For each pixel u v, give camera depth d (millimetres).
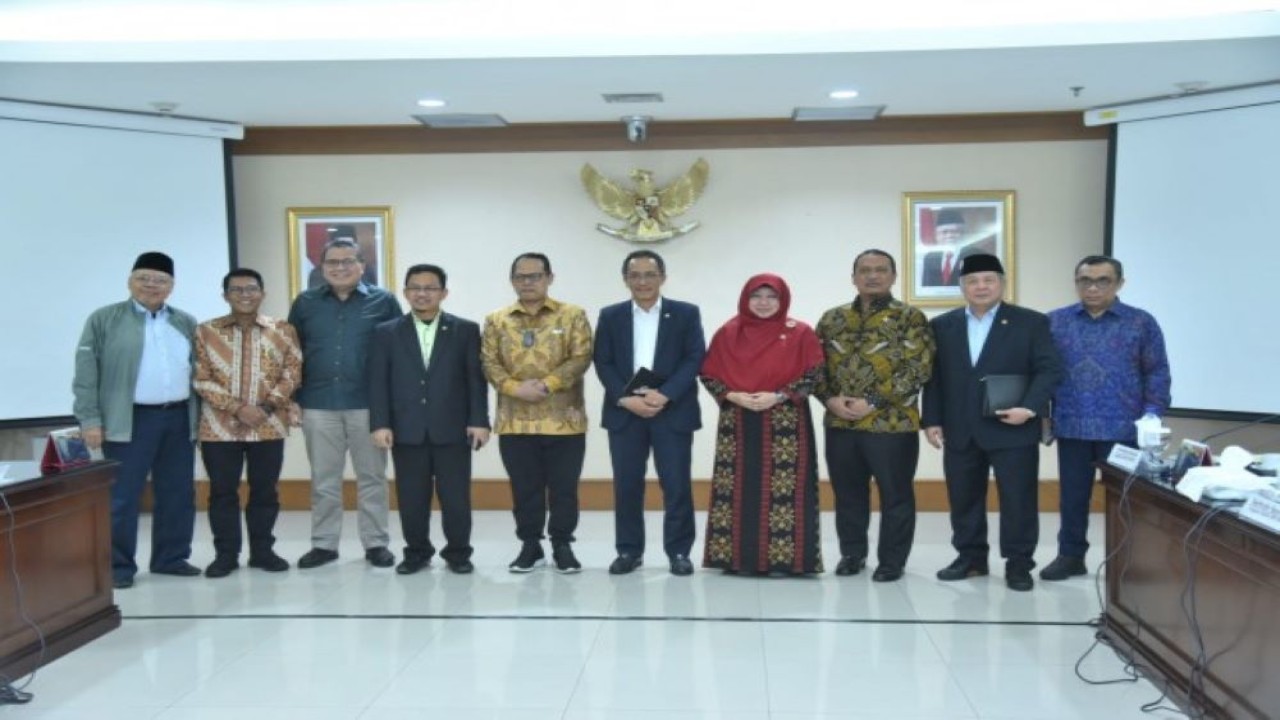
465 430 4824
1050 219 6348
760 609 4172
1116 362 4512
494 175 6523
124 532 4664
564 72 5039
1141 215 5855
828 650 3645
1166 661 3209
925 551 5320
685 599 4332
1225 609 2805
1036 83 5391
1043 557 5156
